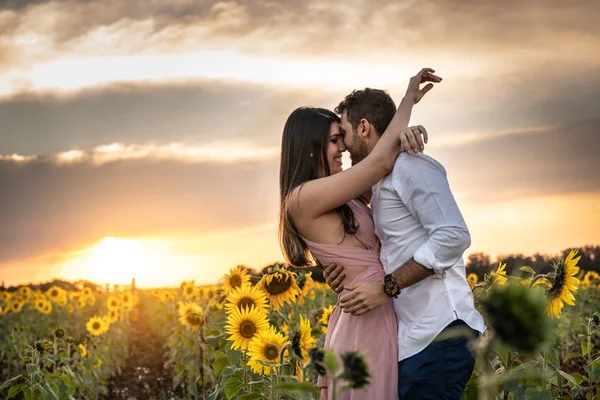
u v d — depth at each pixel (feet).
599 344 27.25
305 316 20.04
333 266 11.28
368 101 11.55
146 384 32.17
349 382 6.57
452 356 10.27
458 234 10.23
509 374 6.77
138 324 67.56
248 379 13.97
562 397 13.56
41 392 17.67
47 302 44.11
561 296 11.58
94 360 28.71
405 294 10.76
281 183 11.89
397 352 10.80
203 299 34.53
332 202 11.03
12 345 34.58
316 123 11.75
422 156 10.81
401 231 10.87
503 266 12.11
